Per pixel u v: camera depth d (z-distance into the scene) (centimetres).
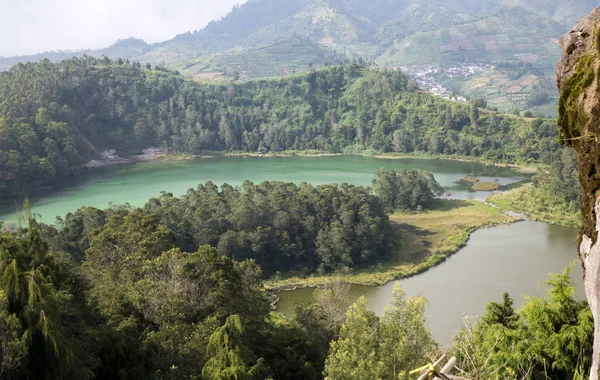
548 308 2739
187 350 3275
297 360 3909
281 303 7306
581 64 951
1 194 13525
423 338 2819
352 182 15562
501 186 14700
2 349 2342
